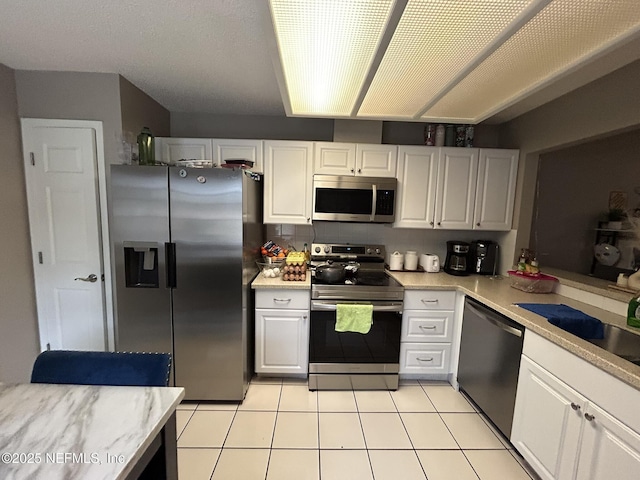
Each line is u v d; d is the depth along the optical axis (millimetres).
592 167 2287
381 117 2031
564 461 1359
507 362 1773
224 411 2068
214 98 2512
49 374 1115
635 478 1062
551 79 1416
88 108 2135
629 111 1688
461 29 1103
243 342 2123
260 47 1724
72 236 2240
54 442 757
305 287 2262
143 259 2066
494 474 1617
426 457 1713
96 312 2305
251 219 2309
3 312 2074
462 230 2973
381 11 1031
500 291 2186
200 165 2158
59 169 2182
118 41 1688
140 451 747
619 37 1104
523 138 2568
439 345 2398
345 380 2324
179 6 1375
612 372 1127
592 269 2301
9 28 1568
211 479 1540
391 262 2832
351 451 1739
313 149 2578
